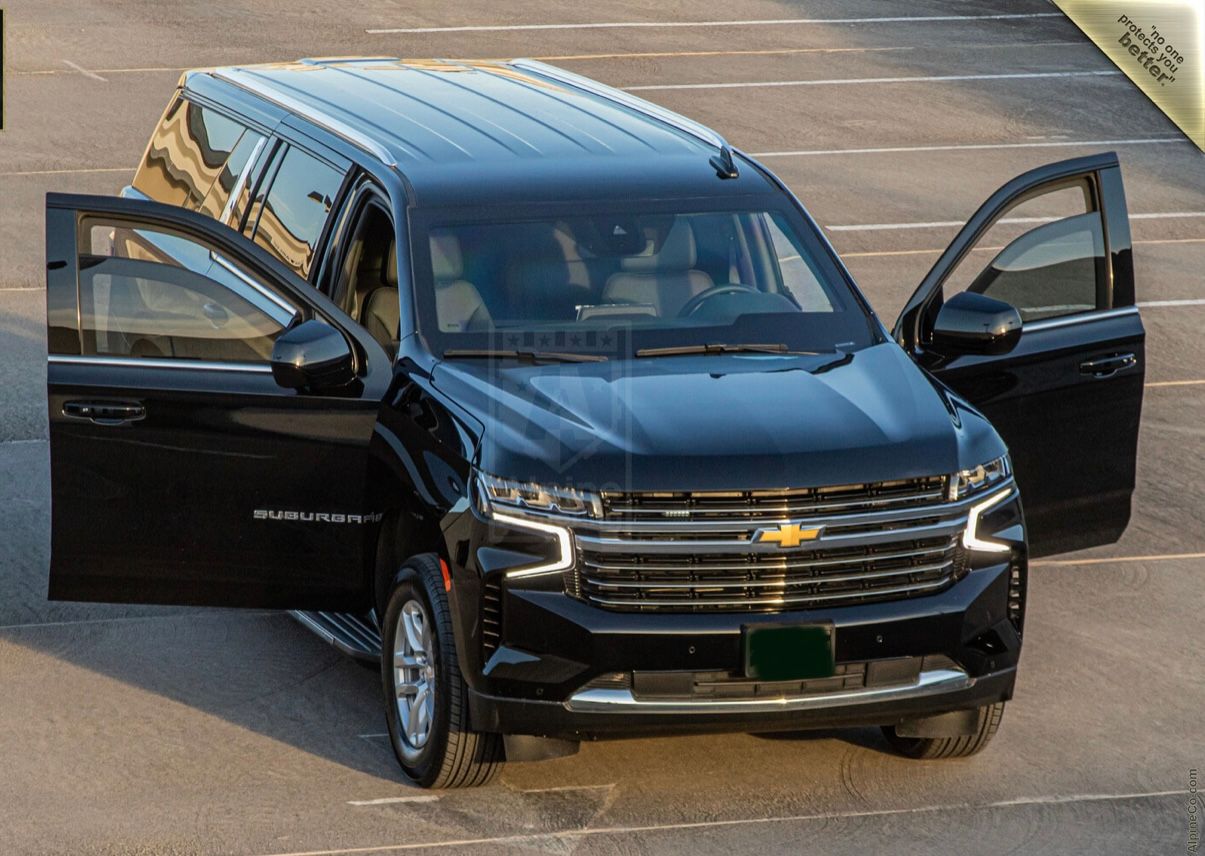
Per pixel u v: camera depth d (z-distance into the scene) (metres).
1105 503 22.56
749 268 21.61
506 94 25.69
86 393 19.70
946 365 21.17
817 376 19.58
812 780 19.73
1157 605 25.58
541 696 17.47
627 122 24.38
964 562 18.23
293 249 23.12
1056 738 21.06
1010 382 21.56
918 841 18.31
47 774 19.45
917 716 18.31
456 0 83.62
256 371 20.03
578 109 24.92
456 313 20.42
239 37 73.56
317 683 22.25
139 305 20.03
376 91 25.69
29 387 34.38
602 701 17.38
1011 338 21.00
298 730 20.81
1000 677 18.42
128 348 19.95
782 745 20.66
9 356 36.25
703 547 17.41
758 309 20.98
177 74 66.75
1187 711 21.94
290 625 24.23
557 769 19.86
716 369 19.67
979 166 58.72
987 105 67.94
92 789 19.09
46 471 29.92
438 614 18.38
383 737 20.67
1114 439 22.44
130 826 18.25
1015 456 21.81
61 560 20.12
